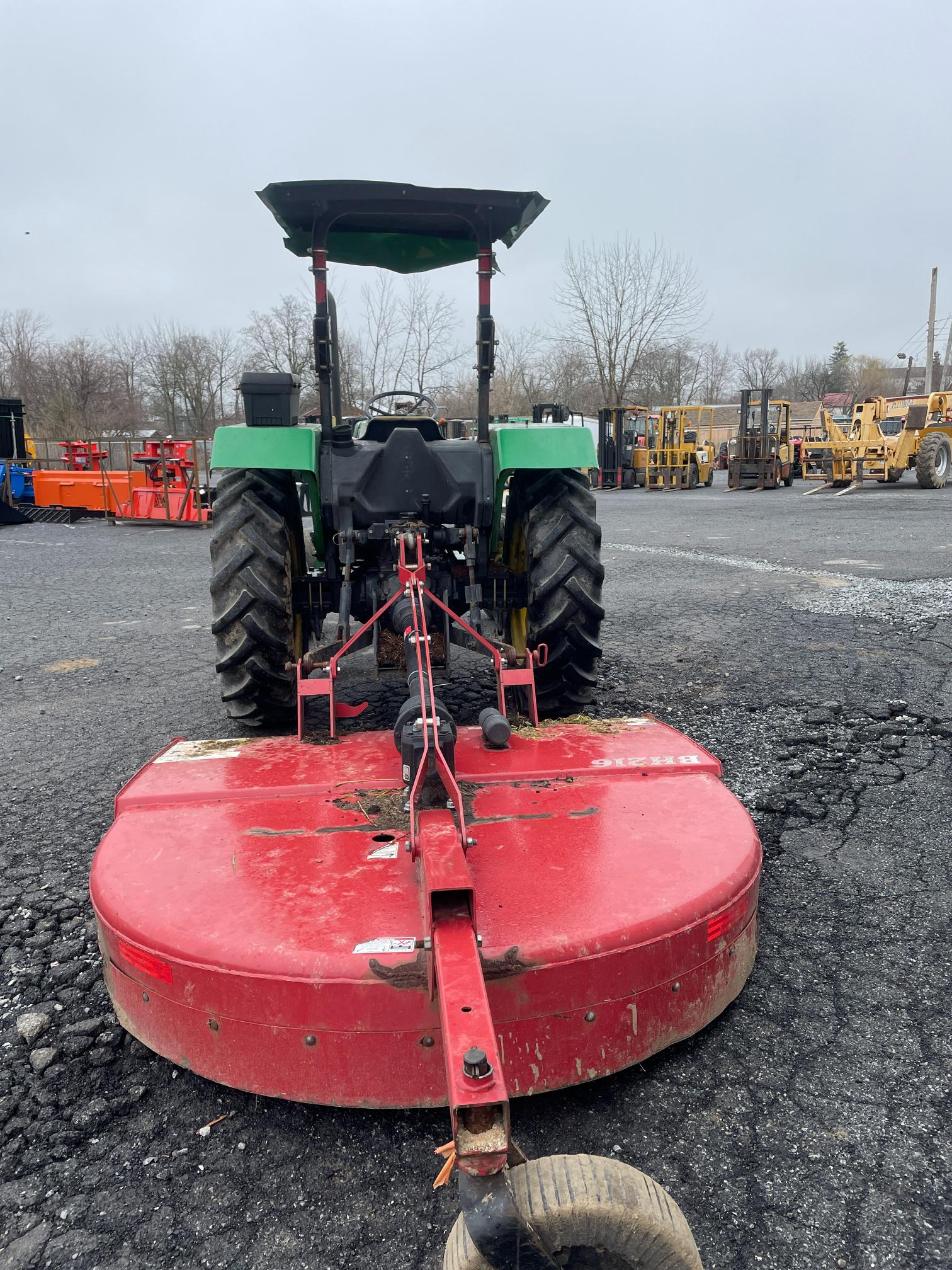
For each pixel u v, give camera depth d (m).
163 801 2.42
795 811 3.29
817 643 5.79
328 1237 1.60
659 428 25.08
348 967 1.69
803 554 10.14
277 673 3.72
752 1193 1.67
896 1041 2.07
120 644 6.43
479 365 3.59
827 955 2.41
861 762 3.73
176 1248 1.59
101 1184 1.74
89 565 10.75
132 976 1.91
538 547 3.61
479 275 3.48
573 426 3.64
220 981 1.75
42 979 2.41
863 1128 1.81
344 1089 1.73
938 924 2.55
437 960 1.53
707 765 2.59
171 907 1.91
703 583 8.35
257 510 3.68
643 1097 1.91
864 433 21.12
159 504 15.67
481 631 4.30
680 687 4.87
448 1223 1.62
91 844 3.20
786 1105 1.88
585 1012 1.76
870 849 2.99
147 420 48.09
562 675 3.79
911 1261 1.53
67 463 17.70
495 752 2.69
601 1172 1.24
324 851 2.12
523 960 1.69
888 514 14.59
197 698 4.98
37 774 3.89
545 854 2.07
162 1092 1.98
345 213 3.34
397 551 3.21
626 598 7.64
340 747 2.81
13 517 16.39
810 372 73.19
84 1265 1.56
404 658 3.32
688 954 1.86
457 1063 1.23
